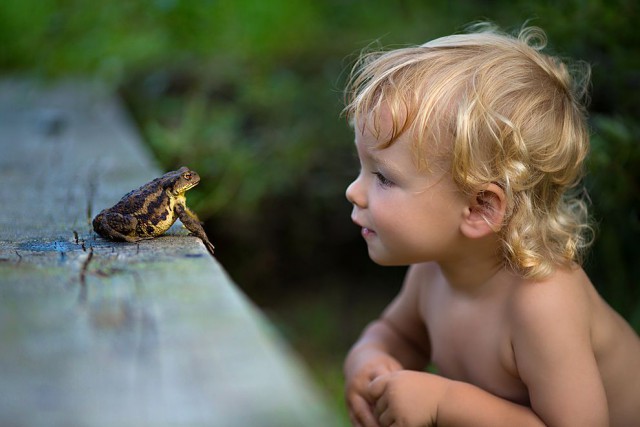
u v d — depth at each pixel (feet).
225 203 23.32
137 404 5.38
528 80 10.06
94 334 6.64
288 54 30.19
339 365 23.61
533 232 9.91
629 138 14.44
